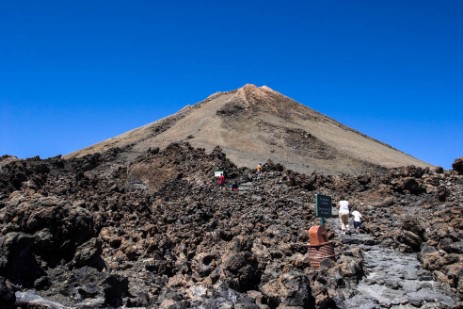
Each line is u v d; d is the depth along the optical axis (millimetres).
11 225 10328
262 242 14961
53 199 11117
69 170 33000
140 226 15984
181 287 11164
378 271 13023
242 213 20969
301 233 15844
